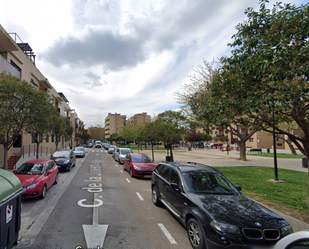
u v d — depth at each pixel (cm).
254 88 591
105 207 610
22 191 378
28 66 1930
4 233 317
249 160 2172
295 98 484
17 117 993
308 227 490
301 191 838
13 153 1669
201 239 361
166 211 583
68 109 4666
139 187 898
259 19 646
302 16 535
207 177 518
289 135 609
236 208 393
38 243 385
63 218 516
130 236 423
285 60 512
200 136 5209
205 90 1445
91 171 1356
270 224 349
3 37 1366
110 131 11338
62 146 3966
